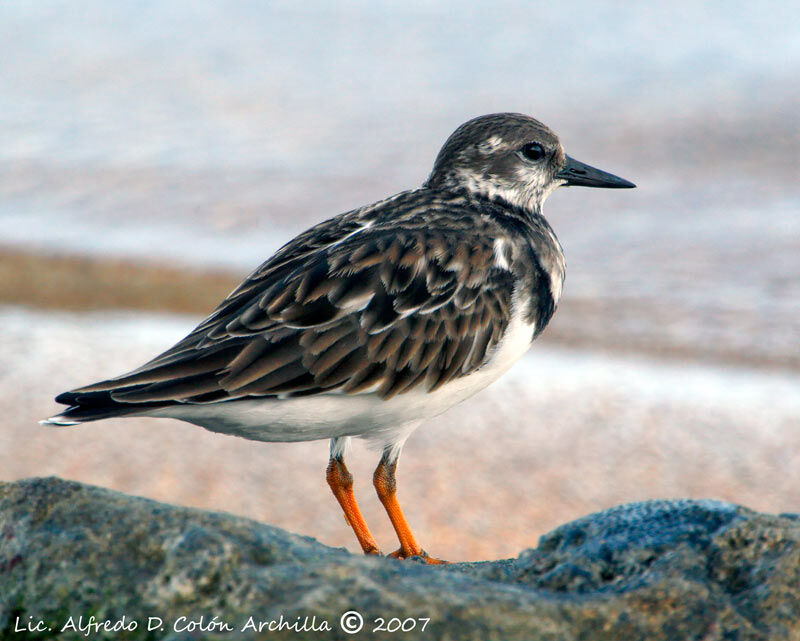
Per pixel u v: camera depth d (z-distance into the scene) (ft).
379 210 25.16
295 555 16.22
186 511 16.63
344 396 23.09
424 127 97.40
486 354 24.44
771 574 15.84
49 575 16.02
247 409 22.67
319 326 22.80
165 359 22.35
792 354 55.06
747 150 89.20
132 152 90.48
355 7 135.74
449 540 38.32
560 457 44.62
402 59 118.42
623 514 17.56
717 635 15.21
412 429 24.90
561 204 76.95
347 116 100.78
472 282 24.04
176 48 122.62
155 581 15.66
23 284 64.23
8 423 45.91
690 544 16.67
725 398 50.21
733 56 114.11
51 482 17.13
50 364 52.13
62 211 78.02
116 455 43.88
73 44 124.26
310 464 44.01
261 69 114.93
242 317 22.68
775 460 44.34
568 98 104.47
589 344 56.59
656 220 74.23
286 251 24.16
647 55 116.06
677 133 93.61
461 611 15.08
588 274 65.57
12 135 94.84
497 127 26.81
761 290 62.64
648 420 47.96
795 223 73.15
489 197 26.76
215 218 76.95
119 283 65.00
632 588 16.07
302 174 85.61
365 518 40.14
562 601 15.57
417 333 23.44
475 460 44.34
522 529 39.09
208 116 100.99
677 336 57.31
